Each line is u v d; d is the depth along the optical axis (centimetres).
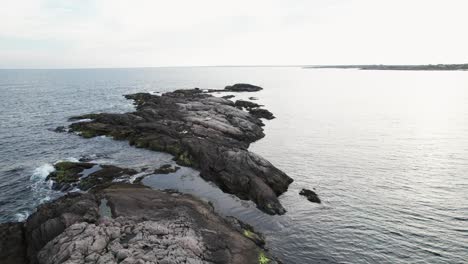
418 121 6881
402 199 3059
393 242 2367
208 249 1925
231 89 12938
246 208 2848
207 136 4841
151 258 1727
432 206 2908
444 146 4850
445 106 8956
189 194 2978
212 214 2514
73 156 4222
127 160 4000
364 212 2814
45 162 3981
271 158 4366
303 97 11350
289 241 2377
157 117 5947
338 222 2644
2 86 14862
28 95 11225
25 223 2308
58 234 2019
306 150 4747
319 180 3566
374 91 13225
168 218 2259
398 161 4178
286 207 2909
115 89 13988
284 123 6769
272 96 11581
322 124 6669
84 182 3216
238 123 5684
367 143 5103
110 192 2644
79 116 6738
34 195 3045
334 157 4397
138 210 2336
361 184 3438
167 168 3650
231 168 3306
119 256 1731
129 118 5762
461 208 2862
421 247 2305
